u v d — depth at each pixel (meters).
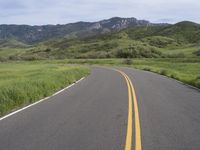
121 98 17.05
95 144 8.05
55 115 12.06
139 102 15.54
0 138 8.63
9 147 7.77
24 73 34.75
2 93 14.35
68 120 11.12
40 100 16.34
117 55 140.12
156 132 9.40
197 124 10.58
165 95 18.47
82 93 19.39
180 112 12.82
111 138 8.65
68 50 189.00
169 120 11.20
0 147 7.77
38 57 139.25
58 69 37.72
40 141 8.32
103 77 33.75
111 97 17.47
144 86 23.83
